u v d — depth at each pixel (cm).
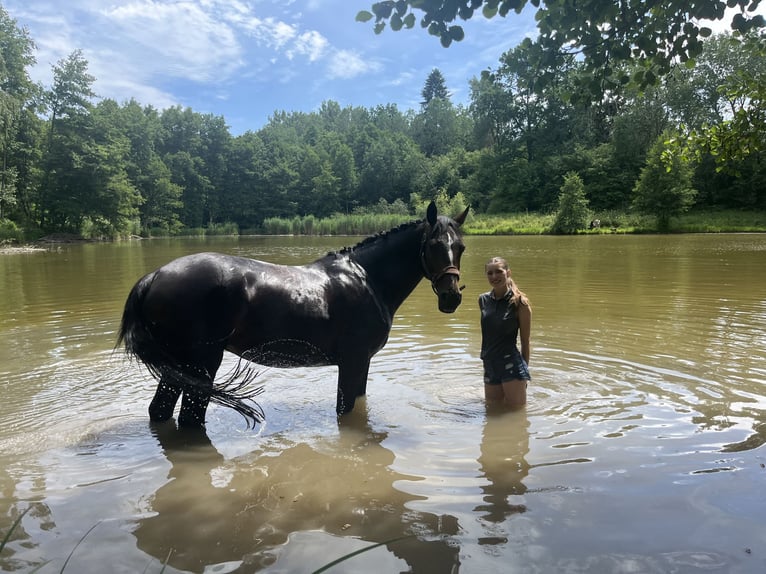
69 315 916
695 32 336
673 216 4712
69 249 3338
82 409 458
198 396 402
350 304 437
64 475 335
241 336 402
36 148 4694
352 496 303
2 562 238
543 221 5128
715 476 313
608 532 256
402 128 12838
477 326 803
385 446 380
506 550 243
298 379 559
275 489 314
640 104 5875
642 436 380
